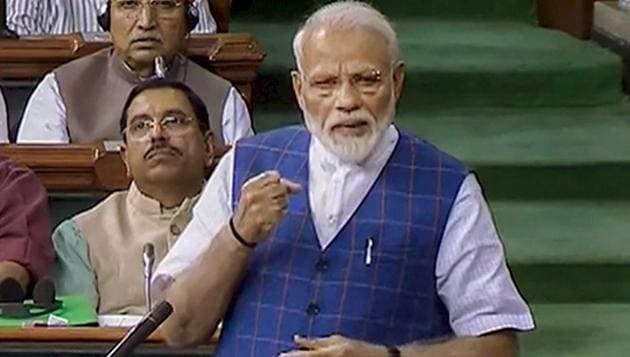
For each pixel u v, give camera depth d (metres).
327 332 9.96
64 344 11.40
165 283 10.48
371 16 9.90
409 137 10.37
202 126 14.09
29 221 13.77
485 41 23.97
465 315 10.03
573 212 19.48
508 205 19.70
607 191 19.89
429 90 22.30
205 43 17.95
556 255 18.00
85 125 17.02
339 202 10.10
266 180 9.91
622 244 18.36
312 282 10.04
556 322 17.45
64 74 17.11
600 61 22.77
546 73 22.48
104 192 14.67
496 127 21.38
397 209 10.09
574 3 25.03
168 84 13.99
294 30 24.42
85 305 12.57
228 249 9.95
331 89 9.88
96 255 13.85
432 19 25.66
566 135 20.95
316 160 10.23
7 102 17.97
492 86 22.42
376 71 9.81
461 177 10.23
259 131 20.64
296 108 21.72
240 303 10.16
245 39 18.09
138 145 13.84
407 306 10.05
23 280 13.39
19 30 19.47
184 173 13.88
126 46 16.89
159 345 11.20
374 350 9.78
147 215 13.95
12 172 14.05
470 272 10.03
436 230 10.08
